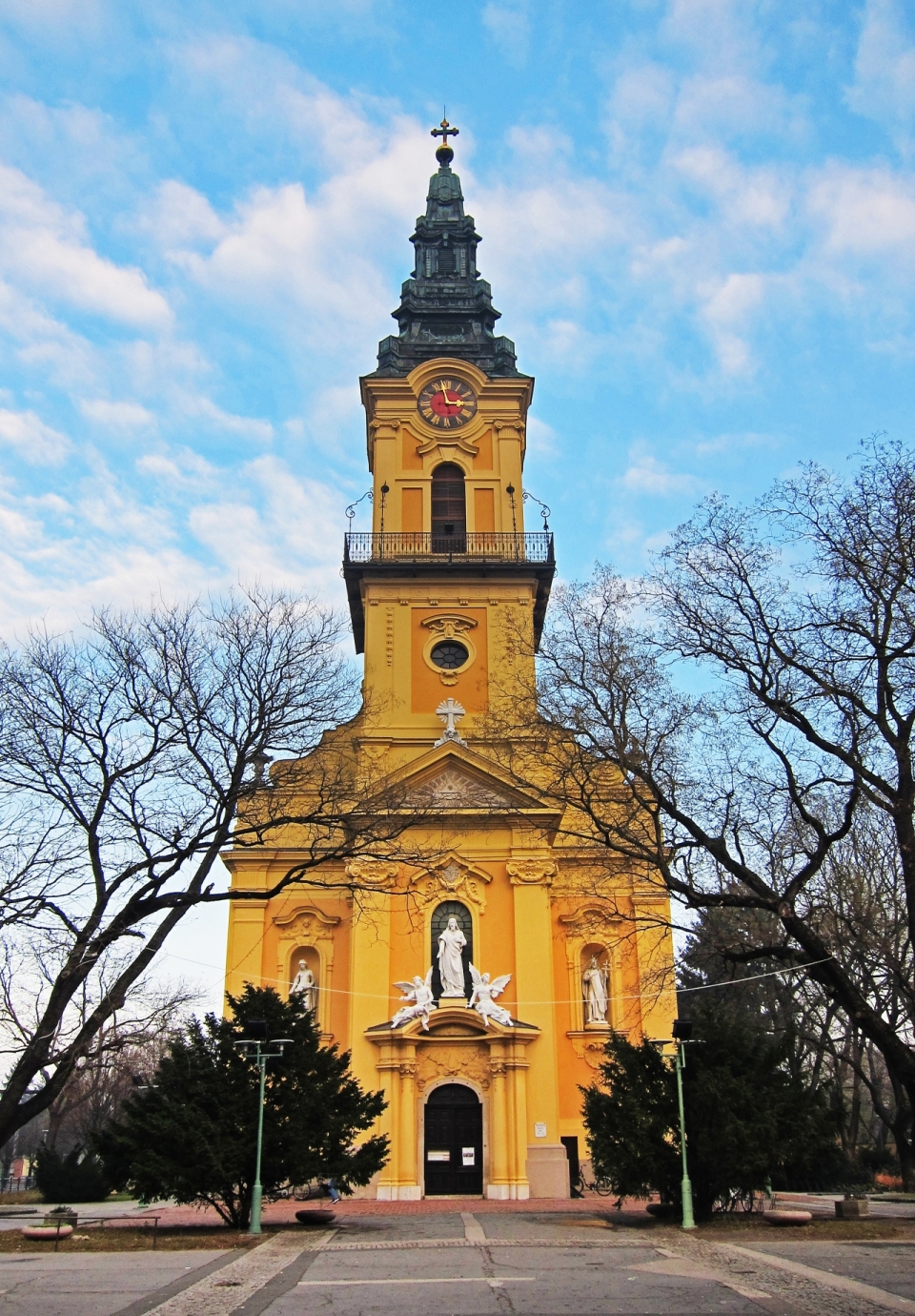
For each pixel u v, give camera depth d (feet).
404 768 125.29
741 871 78.64
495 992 118.01
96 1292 50.83
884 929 106.52
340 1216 91.56
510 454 146.30
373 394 148.15
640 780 89.04
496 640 136.05
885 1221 77.46
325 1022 122.52
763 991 143.95
